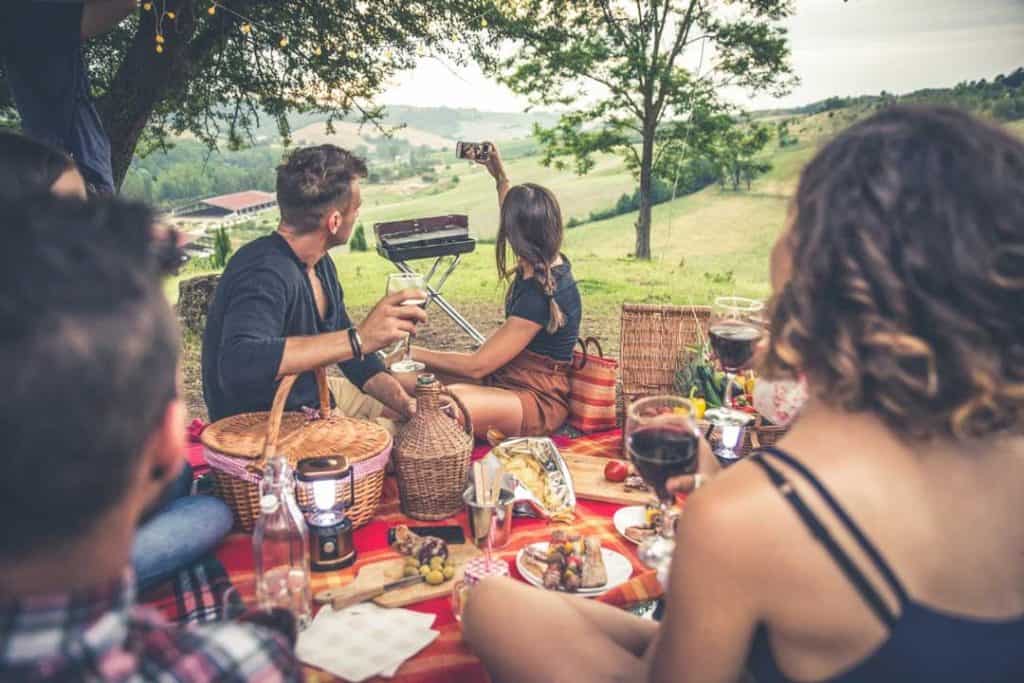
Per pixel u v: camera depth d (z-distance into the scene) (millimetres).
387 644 1655
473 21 7078
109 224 671
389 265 17031
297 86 7762
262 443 2178
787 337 982
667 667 1029
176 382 697
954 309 866
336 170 2709
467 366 3207
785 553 922
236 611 1500
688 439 1478
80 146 3408
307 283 2822
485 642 1441
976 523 944
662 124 15680
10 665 612
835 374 935
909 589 913
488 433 2877
